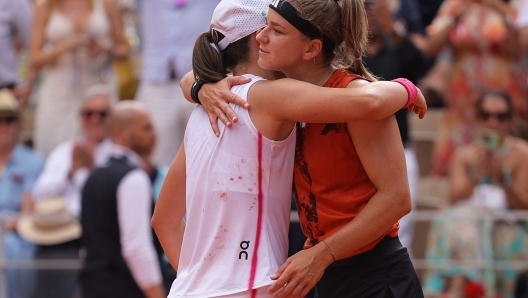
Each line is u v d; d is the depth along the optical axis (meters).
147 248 11.09
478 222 12.56
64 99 16.75
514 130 14.88
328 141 6.55
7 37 17.14
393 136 6.43
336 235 6.38
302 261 6.30
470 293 12.41
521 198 13.49
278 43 6.40
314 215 6.70
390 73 13.97
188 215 6.70
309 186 6.69
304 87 6.25
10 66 17.14
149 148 12.09
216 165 6.50
